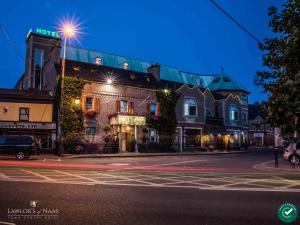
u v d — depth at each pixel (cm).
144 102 3866
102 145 3388
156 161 2477
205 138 4444
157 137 3922
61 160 2452
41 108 3344
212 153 3816
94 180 1255
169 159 2733
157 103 3984
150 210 767
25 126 3200
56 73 3484
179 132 4172
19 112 3262
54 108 3388
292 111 1149
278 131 2041
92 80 3481
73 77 3341
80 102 3372
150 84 4081
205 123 4503
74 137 3247
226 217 712
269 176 1524
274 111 1201
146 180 1299
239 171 1784
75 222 652
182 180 1320
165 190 1051
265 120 1257
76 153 3191
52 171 1555
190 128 4306
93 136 3428
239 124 5178
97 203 830
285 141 5597
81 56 4753
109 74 3781
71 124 3262
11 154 2450
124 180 1280
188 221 675
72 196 914
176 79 5600
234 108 5109
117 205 812
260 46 1185
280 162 2525
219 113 4966
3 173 1441
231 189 1087
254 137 6500
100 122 3491
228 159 2844
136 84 3862
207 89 4812
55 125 3312
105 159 2645
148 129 3834
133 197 919
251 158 3017
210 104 4812
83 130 3359
